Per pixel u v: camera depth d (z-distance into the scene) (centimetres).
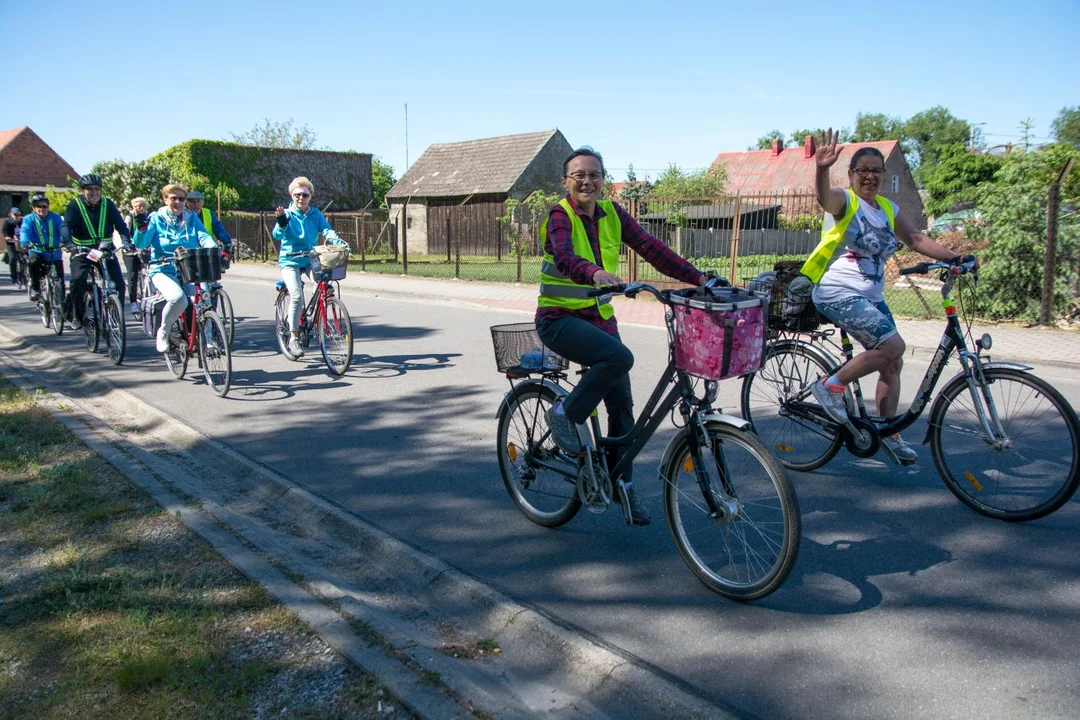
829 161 449
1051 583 368
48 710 275
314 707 276
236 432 641
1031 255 1049
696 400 359
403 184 3941
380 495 498
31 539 412
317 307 860
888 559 395
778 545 370
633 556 405
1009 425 444
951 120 8075
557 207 393
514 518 459
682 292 349
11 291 1762
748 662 308
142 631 320
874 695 285
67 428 609
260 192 3953
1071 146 1093
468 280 1875
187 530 417
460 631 344
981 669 300
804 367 511
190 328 812
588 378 380
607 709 288
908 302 1230
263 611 336
